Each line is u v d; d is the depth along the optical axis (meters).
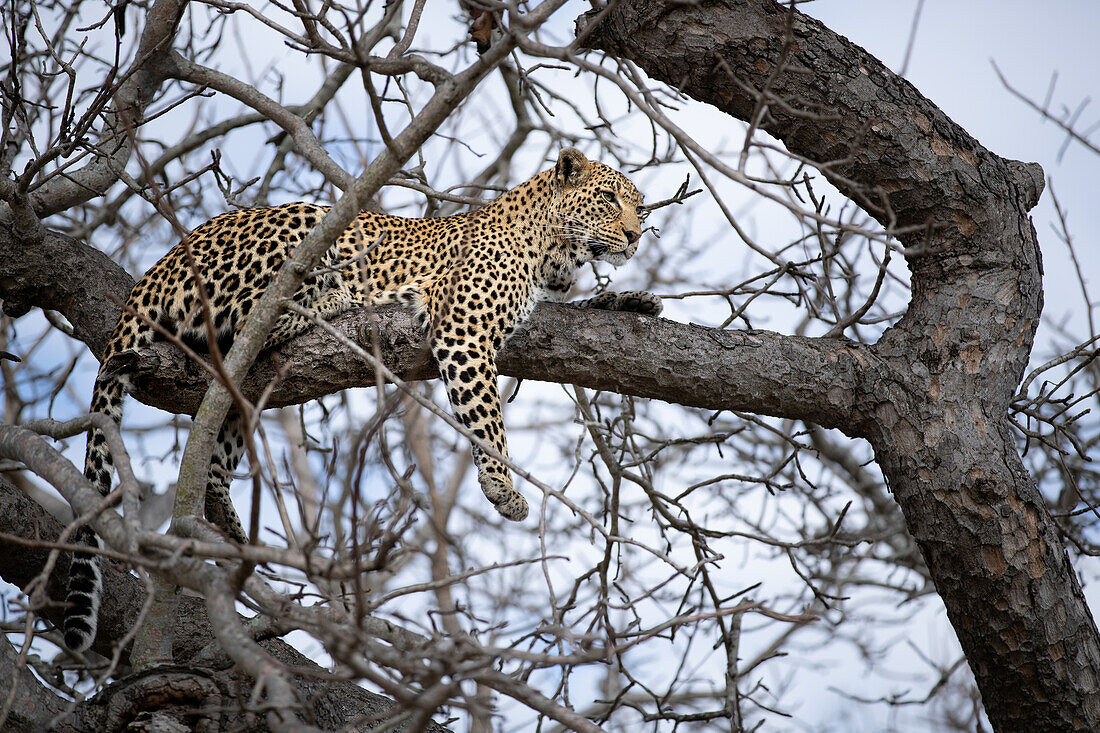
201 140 13.55
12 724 7.61
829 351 10.98
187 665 8.37
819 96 10.45
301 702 6.00
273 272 10.54
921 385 10.81
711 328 10.98
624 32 10.53
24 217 10.50
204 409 7.90
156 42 10.88
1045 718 10.55
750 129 6.88
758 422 11.30
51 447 7.63
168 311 10.45
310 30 8.17
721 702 17.55
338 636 5.34
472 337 11.09
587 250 12.59
